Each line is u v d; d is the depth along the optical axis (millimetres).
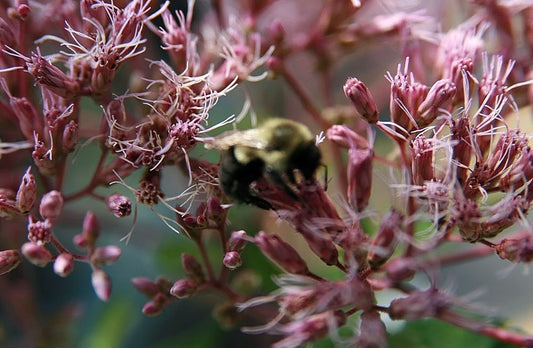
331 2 182
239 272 184
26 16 156
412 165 150
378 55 212
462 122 150
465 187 149
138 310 209
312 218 149
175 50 161
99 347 191
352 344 153
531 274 219
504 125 154
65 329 195
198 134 154
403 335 174
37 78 151
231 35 172
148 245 197
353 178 150
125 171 158
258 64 167
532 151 148
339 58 189
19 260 154
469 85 157
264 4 180
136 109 173
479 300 215
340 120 180
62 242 209
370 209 158
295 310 146
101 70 152
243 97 203
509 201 147
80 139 187
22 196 151
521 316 212
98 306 210
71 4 161
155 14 156
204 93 155
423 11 178
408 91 152
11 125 165
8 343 195
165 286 161
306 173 151
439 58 166
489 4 173
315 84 206
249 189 153
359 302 144
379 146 195
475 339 170
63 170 156
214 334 189
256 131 154
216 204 153
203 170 156
